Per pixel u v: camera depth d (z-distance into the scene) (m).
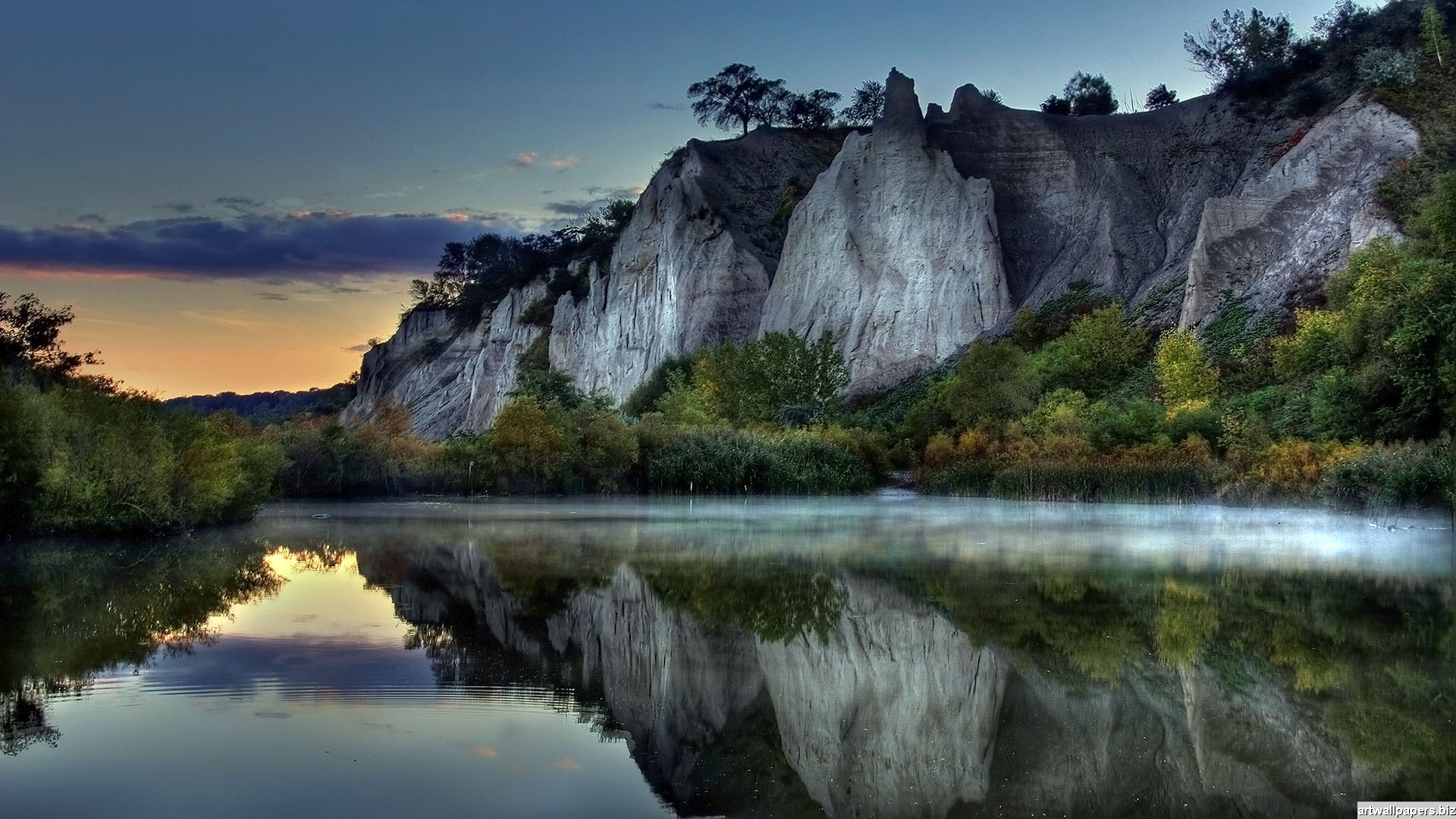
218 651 16.38
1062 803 10.70
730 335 96.56
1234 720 12.94
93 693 13.89
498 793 10.65
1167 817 10.30
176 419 35.78
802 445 60.38
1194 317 60.50
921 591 21.61
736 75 140.50
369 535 33.97
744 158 115.81
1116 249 75.12
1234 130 78.94
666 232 105.75
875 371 81.62
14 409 29.98
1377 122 60.12
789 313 88.75
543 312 123.75
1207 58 95.25
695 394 76.62
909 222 85.06
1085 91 114.12
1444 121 58.06
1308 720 12.93
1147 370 59.47
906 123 88.94
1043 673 15.16
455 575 24.41
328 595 21.55
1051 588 21.95
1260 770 11.39
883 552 28.36
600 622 18.69
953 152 88.69
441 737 12.27
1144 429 50.78
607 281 112.31
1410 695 13.77
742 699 14.05
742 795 10.76
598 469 59.59
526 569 25.34
